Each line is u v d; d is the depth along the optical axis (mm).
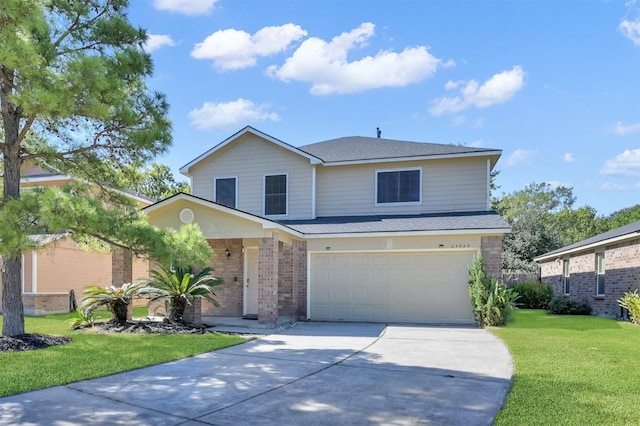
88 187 9688
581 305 17281
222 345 8766
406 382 6039
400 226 13305
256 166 16312
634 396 5266
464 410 4820
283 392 5543
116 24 8891
